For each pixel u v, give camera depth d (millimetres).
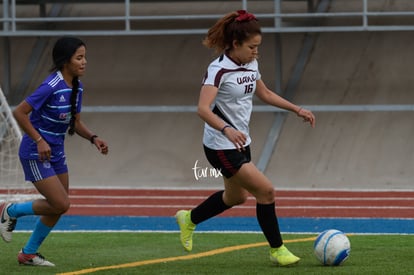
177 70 54250
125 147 50562
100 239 27891
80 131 22469
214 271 21156
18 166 46562
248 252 24516
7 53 54062
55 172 21922
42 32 49500
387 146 48438
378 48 52875
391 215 34906
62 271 21391
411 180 46250
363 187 45938
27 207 22047
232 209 36656
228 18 20641
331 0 54875
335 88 51500
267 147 49188
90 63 55094
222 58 20766
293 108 22016
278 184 46812
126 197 42656
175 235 28875
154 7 56750
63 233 29469
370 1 54375
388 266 21594
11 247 25906
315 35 54312
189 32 48156
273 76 53031
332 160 48000
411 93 50500
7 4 49812
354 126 49688
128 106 50438
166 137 50875
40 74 55312
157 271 21250
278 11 48312
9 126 45281
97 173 48969
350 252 24125
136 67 54625
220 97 20906
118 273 21016
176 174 48375
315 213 35906
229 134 19641
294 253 24078
